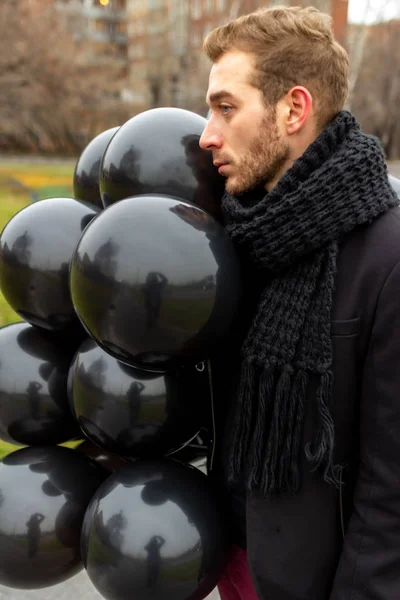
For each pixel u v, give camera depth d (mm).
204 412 1590
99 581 1465
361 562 1225
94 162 1852
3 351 1750
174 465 1556
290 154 1318
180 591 1421
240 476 1387
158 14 30609
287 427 1238
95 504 1497
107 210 1315
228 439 1439
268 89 1283
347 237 1230
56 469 1655
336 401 1233
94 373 1510
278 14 1286
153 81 29406
